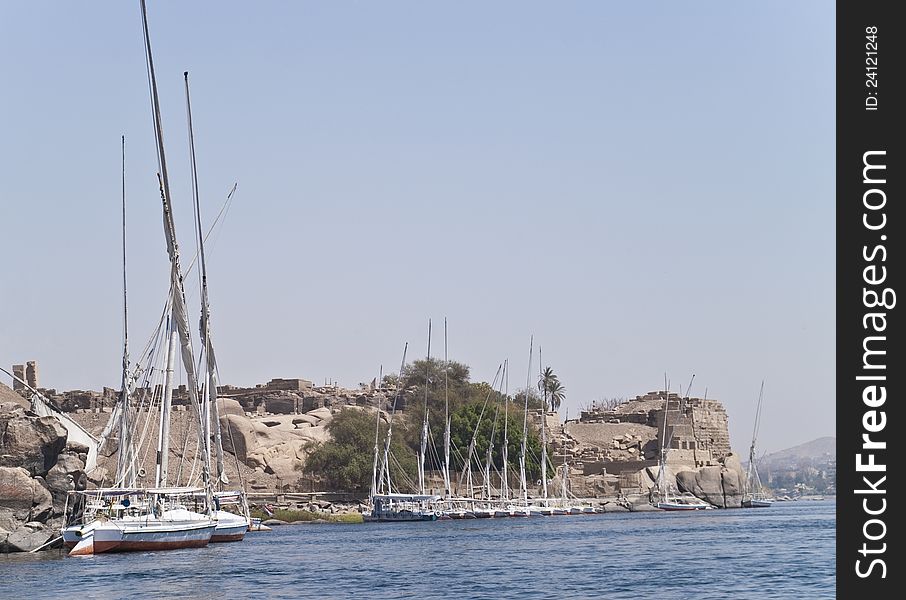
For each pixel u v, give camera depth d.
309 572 70.19
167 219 89.19
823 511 183.88
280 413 190.38
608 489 190.50
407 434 172.62
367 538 105.94
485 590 60.84
